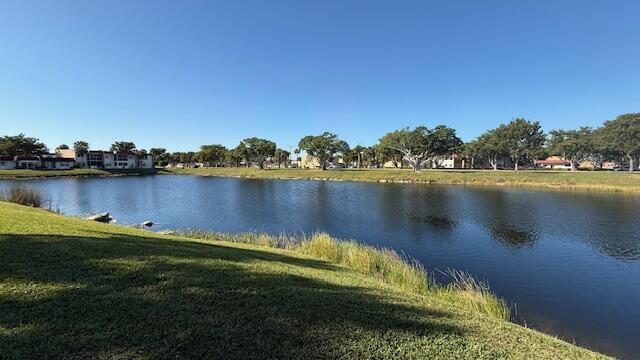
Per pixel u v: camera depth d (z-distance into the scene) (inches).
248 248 488.7
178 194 1819.6
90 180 2972.4
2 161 3533.5
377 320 218.5
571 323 406.0
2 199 862.5
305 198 1624.0
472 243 776.9
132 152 5172.2
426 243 778.8
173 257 296.7
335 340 185.8
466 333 221.3
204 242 488.4
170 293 216.5
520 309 441.1
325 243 548.7
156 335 167.3
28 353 143.3
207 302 210.4
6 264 230.4
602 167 4188.0
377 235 860.6
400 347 188.5
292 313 210.1
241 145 4618.6
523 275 567.8
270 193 1863.9
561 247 741.3
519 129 3489.2
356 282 326.6
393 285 373.4
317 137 3836.1
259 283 257.8
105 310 185.2
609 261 645.3
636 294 490.0
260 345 171.5
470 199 1539.1
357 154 4909.0
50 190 2001.7
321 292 258.8
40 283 207.5
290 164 5959.6
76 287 207.9
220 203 1462.8
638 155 3284.9
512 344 216.1
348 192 1884.8
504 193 1781.5
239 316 197.5
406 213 1179.3
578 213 1160.8
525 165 4724.4
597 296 484.1
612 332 386.3
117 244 318.0
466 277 553.9
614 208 1267.2
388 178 2667.3
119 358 147.4
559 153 3563.0
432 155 3326.8
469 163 4726.9
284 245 645.9
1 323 162.2
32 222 376.8
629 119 3149.6
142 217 1136.8
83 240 311.7
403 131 3265.3
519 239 814.5
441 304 288.0
